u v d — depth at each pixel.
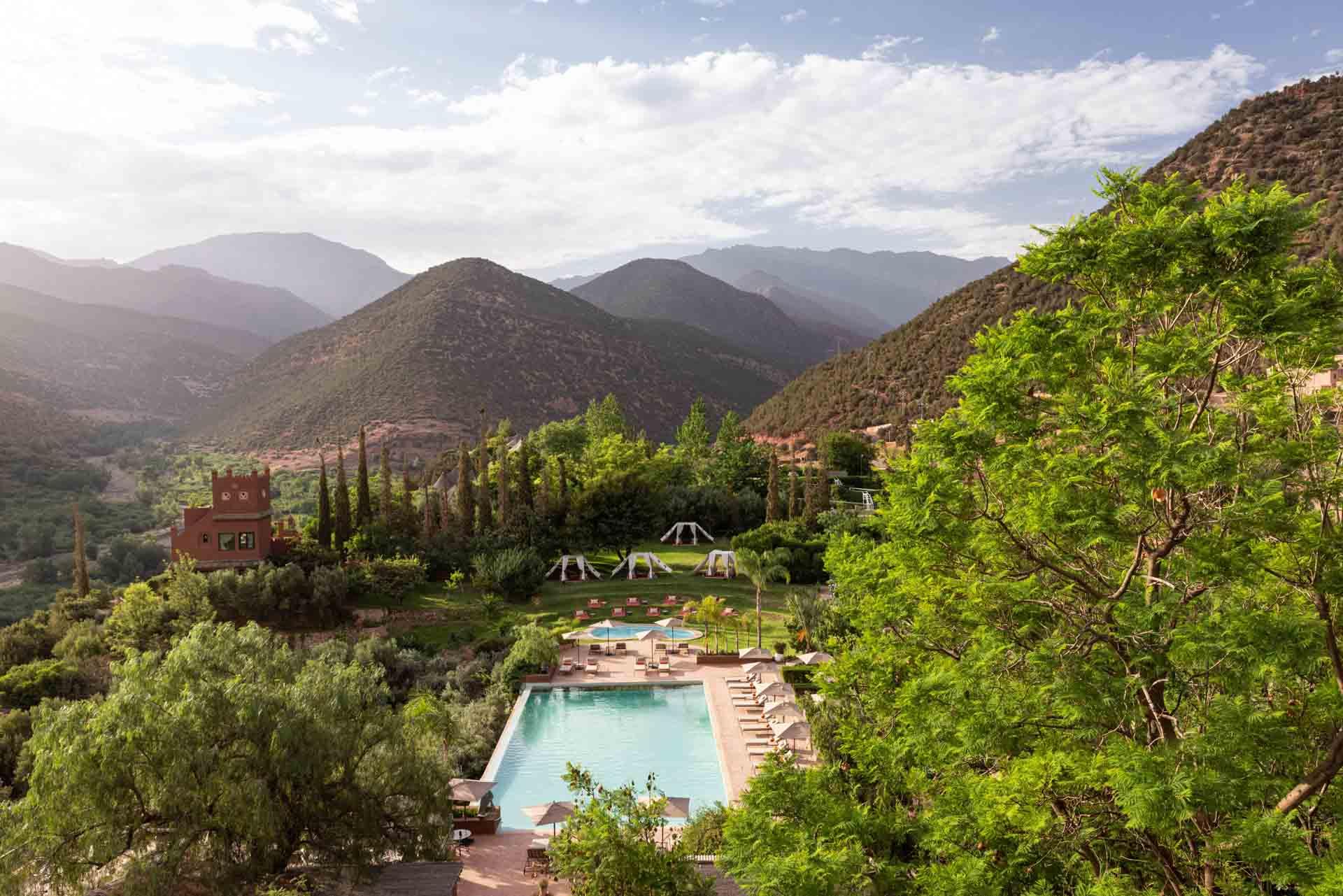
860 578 21.28
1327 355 13.95
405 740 27.03
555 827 32.38
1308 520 14.06
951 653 18.20
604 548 84.81
